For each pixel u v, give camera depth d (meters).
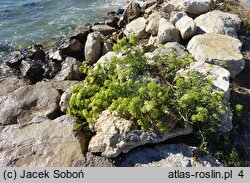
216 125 1.12
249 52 1.61
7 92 1.57
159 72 1.27
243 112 1.26
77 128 1.19
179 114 1.12
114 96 1.19
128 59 1.29
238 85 1.39
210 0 1.93
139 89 1.11
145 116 1.11
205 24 1.71
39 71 1.83
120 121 1.13
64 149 1.14
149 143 1.10
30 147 1.16
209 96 1.11
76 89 1.30
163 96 1.11
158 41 1.68
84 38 2.00
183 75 1.27
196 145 1.12
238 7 2.06
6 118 1.35
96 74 1.32
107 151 1.09
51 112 1.36
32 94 1.46
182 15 1.79
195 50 1.48
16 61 1.94
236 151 1.13
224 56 1.40
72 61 1.78
